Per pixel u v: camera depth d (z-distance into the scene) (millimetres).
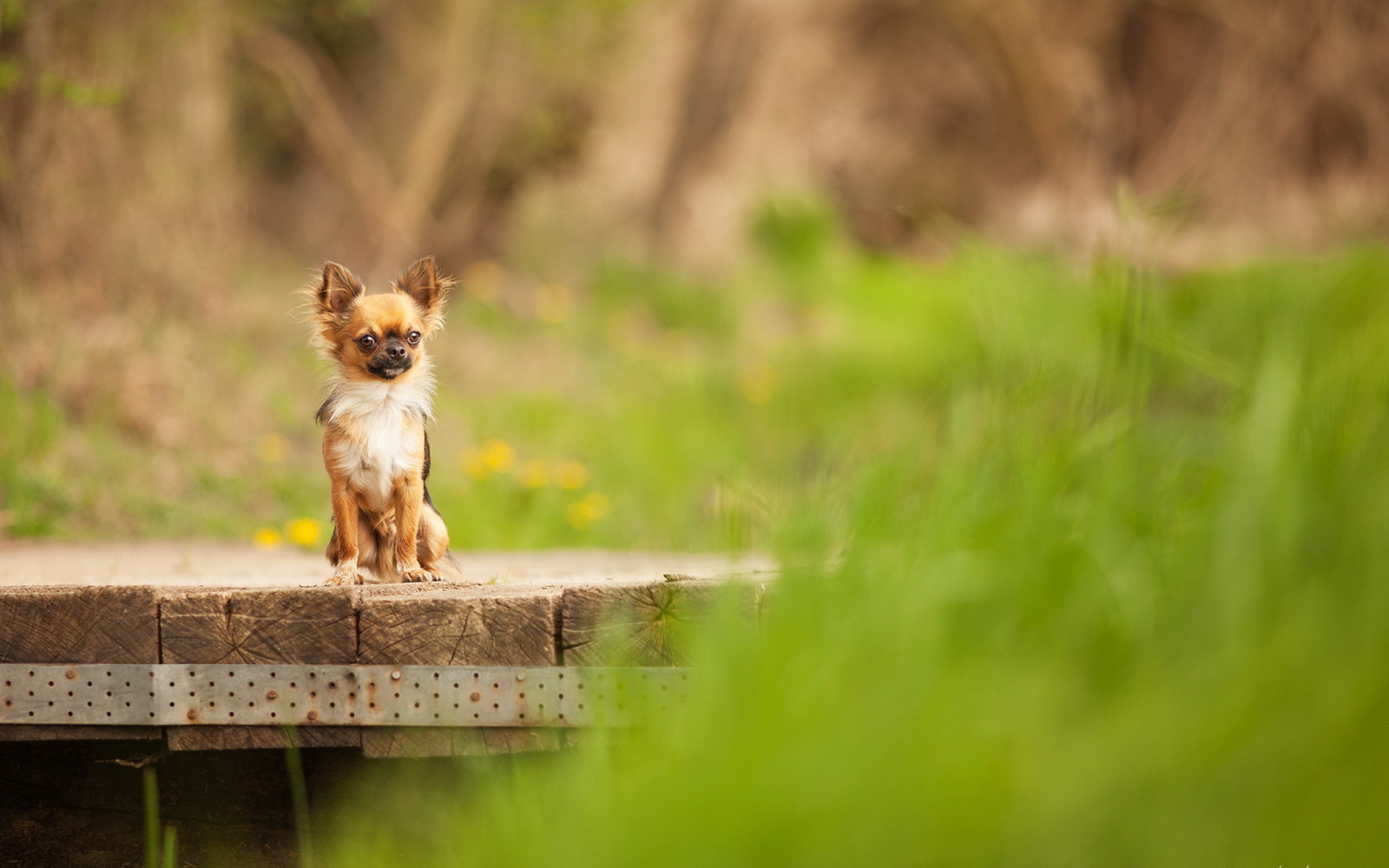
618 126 19312
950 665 3152
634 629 3729
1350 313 6852
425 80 15750
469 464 9094
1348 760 2584
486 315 14742
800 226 20062
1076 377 4527
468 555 6637
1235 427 3969
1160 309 5332
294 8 14383
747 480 5574
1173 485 4004
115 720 3701
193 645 3730
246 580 5070
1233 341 5883
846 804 2656
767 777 2729
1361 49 19641
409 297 4664
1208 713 2748
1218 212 18797
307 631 3740
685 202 20406
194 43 10898
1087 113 22266
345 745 3738
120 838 4086
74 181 9734
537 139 17531
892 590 3357
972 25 22594
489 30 16016
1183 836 2562
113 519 7793
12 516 7379
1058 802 2635
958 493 3941
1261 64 20281
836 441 5734
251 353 10750
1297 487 3328
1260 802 2564
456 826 3787
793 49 22578
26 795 4074
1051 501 3779
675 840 2668
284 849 4086
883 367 14398
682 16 20500
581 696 3689
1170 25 21438
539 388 12859
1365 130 19797
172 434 9109
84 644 3729
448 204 17062
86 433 8633
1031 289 5797
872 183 24750
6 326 8945
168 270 10508
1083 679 3209
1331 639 2877
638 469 10688
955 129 24953
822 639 3193
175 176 10680
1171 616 3250
